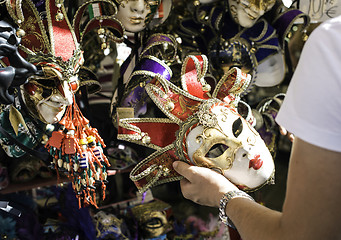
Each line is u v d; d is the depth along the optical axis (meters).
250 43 0.91
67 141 0.67
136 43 0.89
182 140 0.69
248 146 0.66
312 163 0.40
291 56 1.15
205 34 0.96
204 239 1.13
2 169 0.88
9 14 0.62
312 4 0.93
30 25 0.66
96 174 0.70
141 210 1.09
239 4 0.83
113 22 0.78
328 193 0.40
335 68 0.38
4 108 0.72
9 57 0.58
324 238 0.41
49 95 0.66
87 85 0.83
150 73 0.76
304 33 0.95
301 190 0.41
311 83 0.39
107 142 0.89
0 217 0.89
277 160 1.17
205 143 0.67
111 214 1.01
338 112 0.38
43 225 0.99
